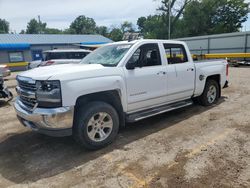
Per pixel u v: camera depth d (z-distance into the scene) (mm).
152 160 3592
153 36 44312
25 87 3914
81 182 3123
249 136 4277
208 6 42281
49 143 4398
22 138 4691
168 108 5102
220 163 3410
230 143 4027
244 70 14633
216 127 4805
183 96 5500
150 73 4621
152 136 4508
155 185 2977
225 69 6723
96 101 4035
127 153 3859
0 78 7672
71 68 3930
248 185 2896
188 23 42156
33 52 30469
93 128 3926
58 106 3529
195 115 5656
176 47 5355
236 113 5645
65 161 3703
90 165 3541
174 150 3883
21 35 32875
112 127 4141
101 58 4695
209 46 25938
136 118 4484
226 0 42344
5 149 4215
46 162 3695
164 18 41938
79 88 3641
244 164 3357
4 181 3223
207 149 3854
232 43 23891
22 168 3541
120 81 4141
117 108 4312
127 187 2965
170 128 4883
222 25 42406
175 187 2924
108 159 3695
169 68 5012
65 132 3658
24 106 3939
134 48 4484
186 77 5418
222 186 2900
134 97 4422
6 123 5688
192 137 4367
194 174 3172
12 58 27906
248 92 7902
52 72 3689
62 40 34531
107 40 39969
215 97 6543
